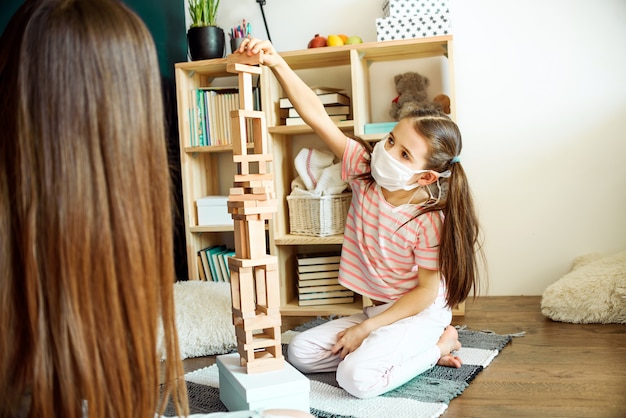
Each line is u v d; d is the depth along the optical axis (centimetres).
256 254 129
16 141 47
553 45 245
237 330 137
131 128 50
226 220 254
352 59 232
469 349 181
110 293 48
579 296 209
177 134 275
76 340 47
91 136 48
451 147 169
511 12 247
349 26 263
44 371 47
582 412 131
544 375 157
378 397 147
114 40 50
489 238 255
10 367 49
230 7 275
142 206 50
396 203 177
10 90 48
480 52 251
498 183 253
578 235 248
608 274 210
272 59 159
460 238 167
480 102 252
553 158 248
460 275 168
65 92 48
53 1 51
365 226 180
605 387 146
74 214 47
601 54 241
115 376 49
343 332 167
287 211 258
